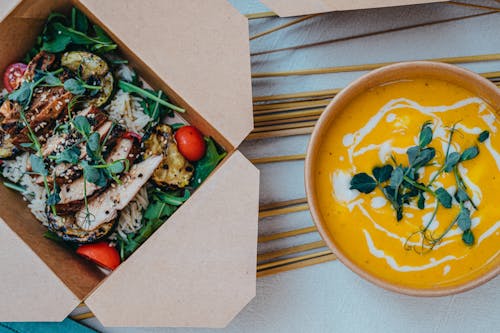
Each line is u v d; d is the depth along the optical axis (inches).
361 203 19.0
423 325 21.6
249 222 18.4
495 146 18.8
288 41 21.3
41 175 19.6
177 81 18.3
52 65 19.8
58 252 19.7
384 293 21.6
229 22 18.3
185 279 18.5
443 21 21.4
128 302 18.5
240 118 18.3
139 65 19.7
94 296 18.4
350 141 19.0
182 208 18.3
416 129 18.9
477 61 21.2
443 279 19.1
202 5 18.3
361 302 21.6
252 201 18.3
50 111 19.5
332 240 18.6
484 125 18.8
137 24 18.4
